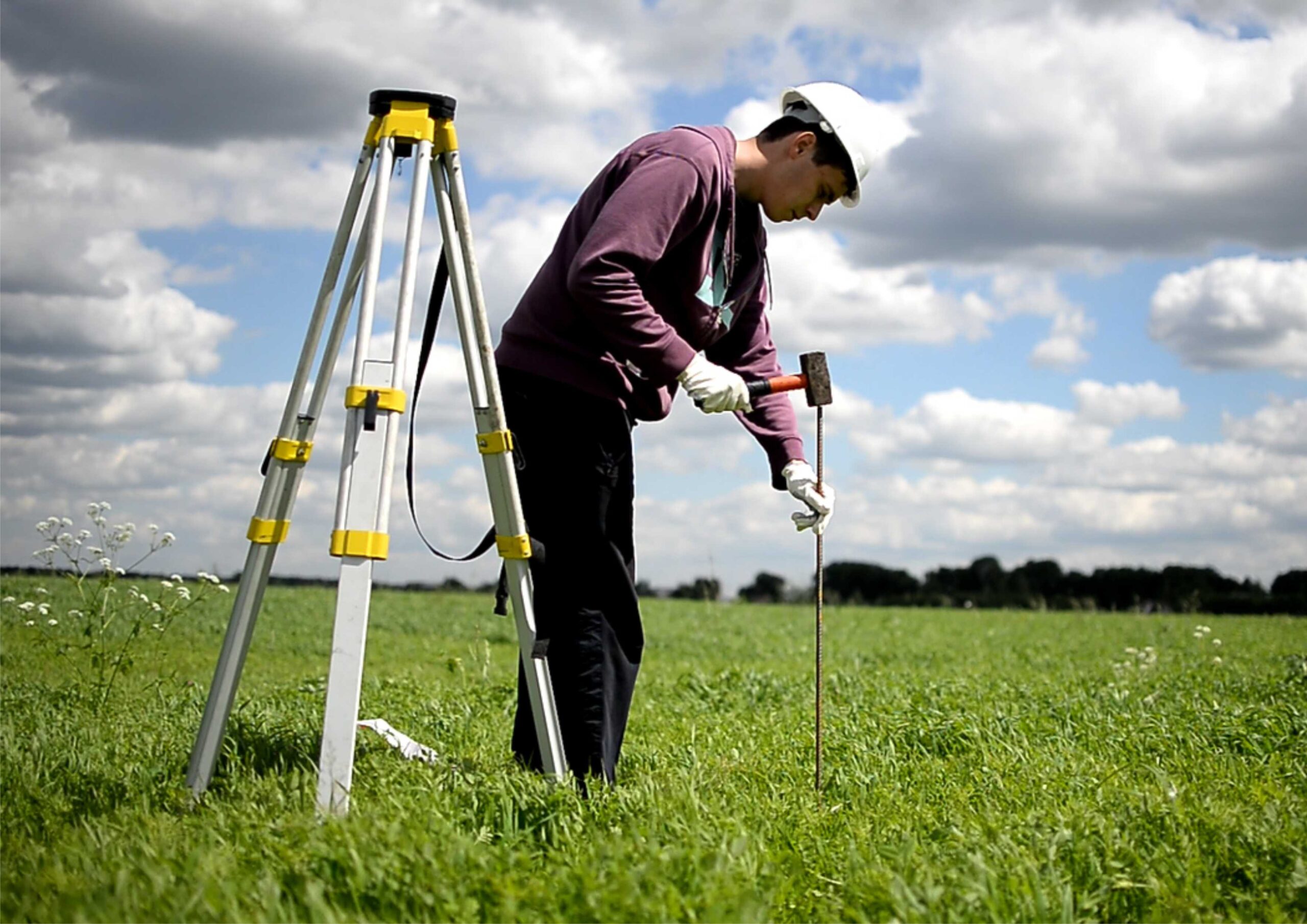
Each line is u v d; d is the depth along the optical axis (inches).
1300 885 119.1
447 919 102.8
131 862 112.3
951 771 186.2
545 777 150.5
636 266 150.2
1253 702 268.5
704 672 430.9
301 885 106.3
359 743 186.4
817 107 161.2
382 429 139.0
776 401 181.6
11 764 163.9
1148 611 1632.6
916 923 106.8
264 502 150.0
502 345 168.6
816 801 154.3
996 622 1047.0
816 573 168.9
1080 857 123.7
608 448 163.6
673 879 109.3
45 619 351.9
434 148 150.0
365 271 142.2
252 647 535.8
